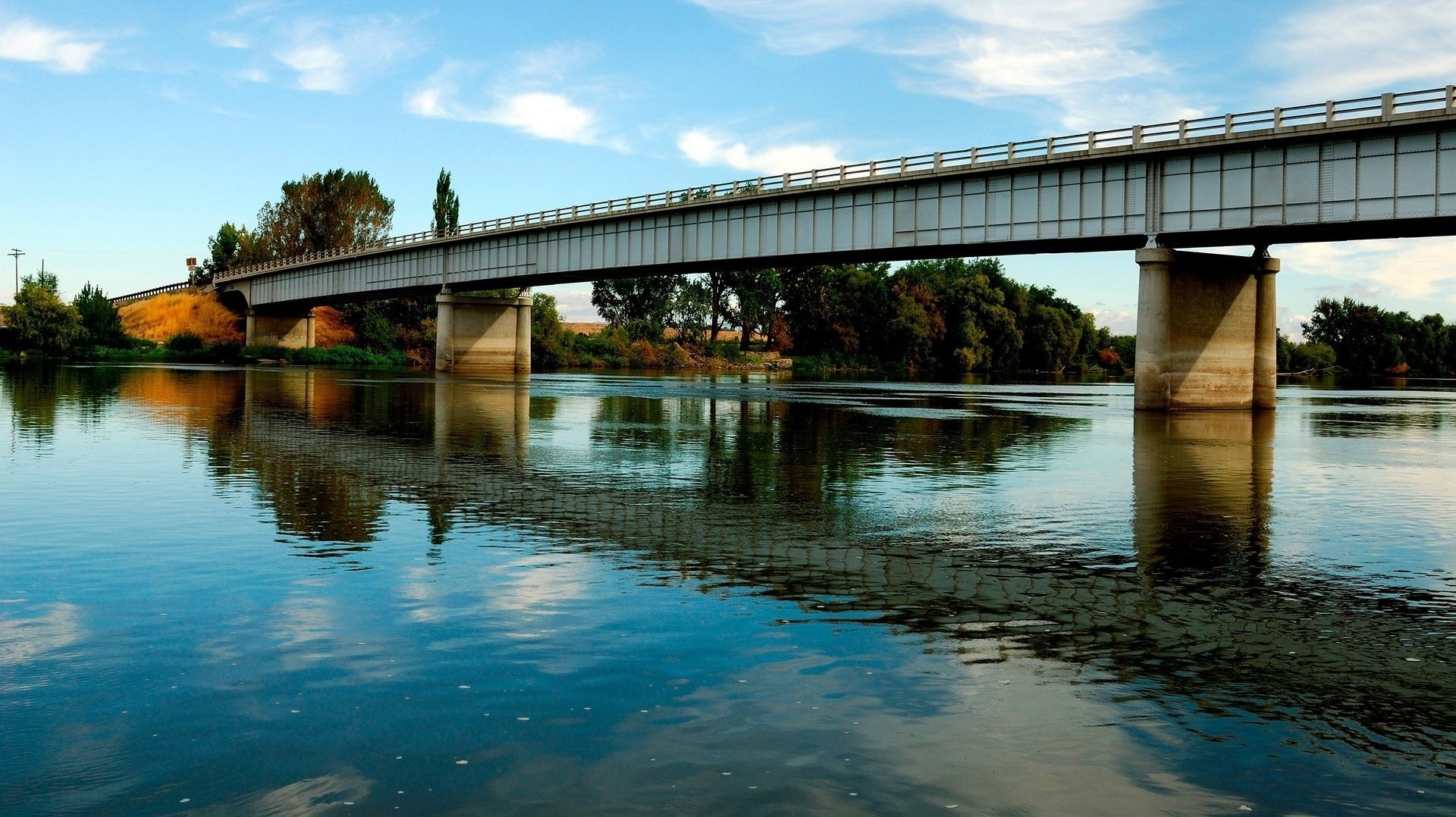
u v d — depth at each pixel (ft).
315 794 23.79
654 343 585.22
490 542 54.13
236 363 443.32
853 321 575.79
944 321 574.15
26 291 452.76
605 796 23.73
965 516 65.10
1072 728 28.25
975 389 312.91
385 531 56.95
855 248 236.02
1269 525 63.10
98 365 380.58
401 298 529.04
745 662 33.42
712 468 90.58
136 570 46.60
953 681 31.99
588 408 177.99
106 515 61.82
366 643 35.32
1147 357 183.42
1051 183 199.62
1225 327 193.06
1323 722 29.07
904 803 23.50
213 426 125.08
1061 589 44.91
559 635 36.47
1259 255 196.65
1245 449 115.34
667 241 284.82
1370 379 568.82
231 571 46.55
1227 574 48.52
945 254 230.89
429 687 30.86
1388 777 25.46
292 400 179.32
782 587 44.57
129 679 31.37
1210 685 32.01
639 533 57.57
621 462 94.27
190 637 35.91
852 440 120.78
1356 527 62.95
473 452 100.12
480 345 380.58
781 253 252.42
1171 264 183.52
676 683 31.37
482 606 40.52
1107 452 109.09
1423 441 128.36
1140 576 47.85
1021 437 129.08
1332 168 164.55
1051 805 23.57
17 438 108.27
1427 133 155.53
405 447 103.45
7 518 60.34
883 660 33.91
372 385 248.73
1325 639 37.42
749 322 599.16
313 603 40.73
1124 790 24.45
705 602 41.57
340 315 556.51
